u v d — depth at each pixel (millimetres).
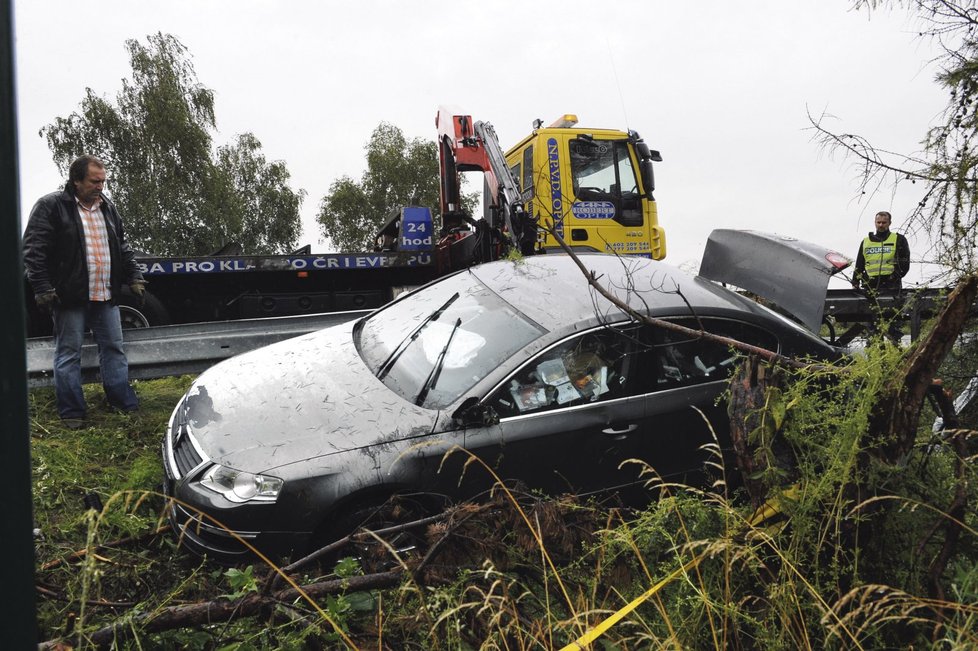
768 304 4445
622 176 8594
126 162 30656
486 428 3236
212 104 32031
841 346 4410
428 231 9164
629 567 2258
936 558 2123
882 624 1997
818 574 2072
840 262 3562
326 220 42500
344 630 2047
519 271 4293
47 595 2168
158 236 29938
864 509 2148
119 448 4359
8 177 848
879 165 2633
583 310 3666
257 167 37250
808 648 1899
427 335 3875
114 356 5074
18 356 856
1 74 847
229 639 2021
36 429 4531
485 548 2199
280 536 2896
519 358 3406
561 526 2271
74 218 4688
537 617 2150
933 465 2371
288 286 9102
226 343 5828
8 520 852
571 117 8633
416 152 42500
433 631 1844
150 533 2979
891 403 2219
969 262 2398
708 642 2055
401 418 3221
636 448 3535
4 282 845
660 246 8805
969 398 2924
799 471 2285
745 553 1962
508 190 7332
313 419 3207
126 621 1850
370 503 3061
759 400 2346
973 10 2547
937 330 2150
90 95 30516
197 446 3156
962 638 1765
